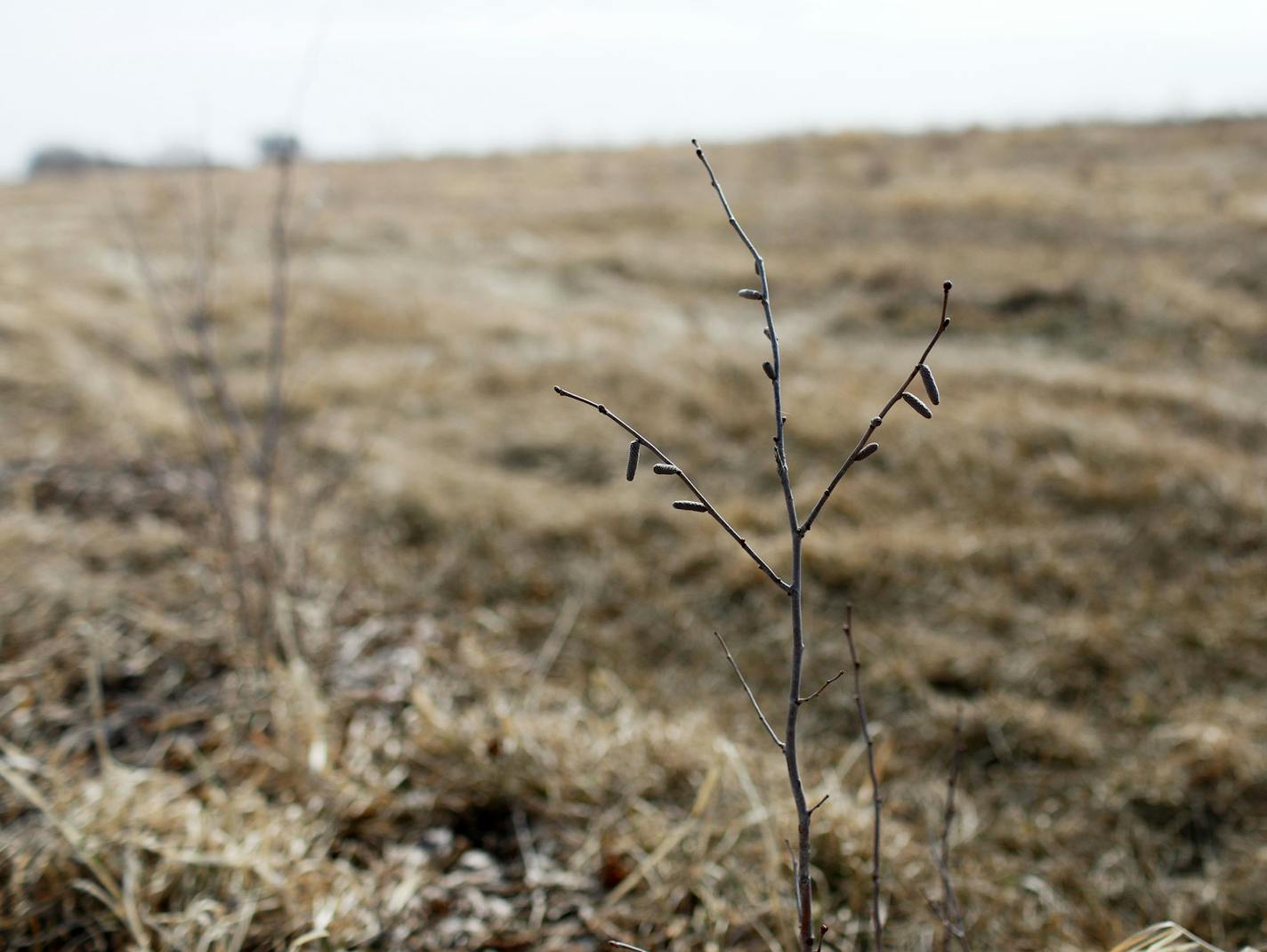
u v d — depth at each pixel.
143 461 5.03
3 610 3.42
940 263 9.08
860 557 4.25
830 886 2.45
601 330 7.49
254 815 2.54
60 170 18.69
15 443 5.14
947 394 6.02
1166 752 3.17
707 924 2.32
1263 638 3.66
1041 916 2.52
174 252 9.92
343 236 11.03
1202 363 6.81
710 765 2.79
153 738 2.93
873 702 3.48
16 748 2.81
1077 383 6.12
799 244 10.39
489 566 4.32
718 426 5.62
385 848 2.55
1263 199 10.17
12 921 2.12
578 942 2.28
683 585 4.22
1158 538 4.34
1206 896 2.62
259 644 3.25
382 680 3.34
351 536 4.47
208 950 2.13
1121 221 10.00
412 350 7.02
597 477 5.19
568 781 2.74
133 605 3.59
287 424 5.72
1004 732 3.29
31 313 7.31
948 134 16.84
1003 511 4.66
